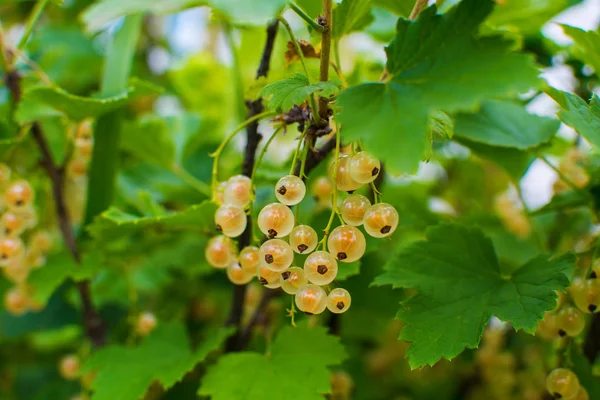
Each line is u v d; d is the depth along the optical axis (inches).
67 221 16.6
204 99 25.4
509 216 19.0
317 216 15.9
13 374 24.3
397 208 16.7
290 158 15.9
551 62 17.4
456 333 13.2
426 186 22.9
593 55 14.7
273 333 17.4
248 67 23.3
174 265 18.1
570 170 16.6
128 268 17.5
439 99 11.7
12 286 18.3
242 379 14.3
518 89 11.5
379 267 17.0
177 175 19.9
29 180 17.2
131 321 17.1
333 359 14.5
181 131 19.3
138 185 20.1
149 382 14.8
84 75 25.3
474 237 14.4
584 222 17.9
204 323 20.6
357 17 13.5
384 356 21.0
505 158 16.0
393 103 11.8
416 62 12.1
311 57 14.1
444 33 12.1
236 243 14.1
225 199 13.7
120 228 15.0
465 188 22.8
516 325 13.0
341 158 12.7
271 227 12.6
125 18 16.9
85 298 16.8
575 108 13.0
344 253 12.5
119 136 16.5
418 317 13.5
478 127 15.5
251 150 14.6
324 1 12.6
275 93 12.5
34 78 16.7
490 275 14.0
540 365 17.9
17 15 29.7
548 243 17.8
